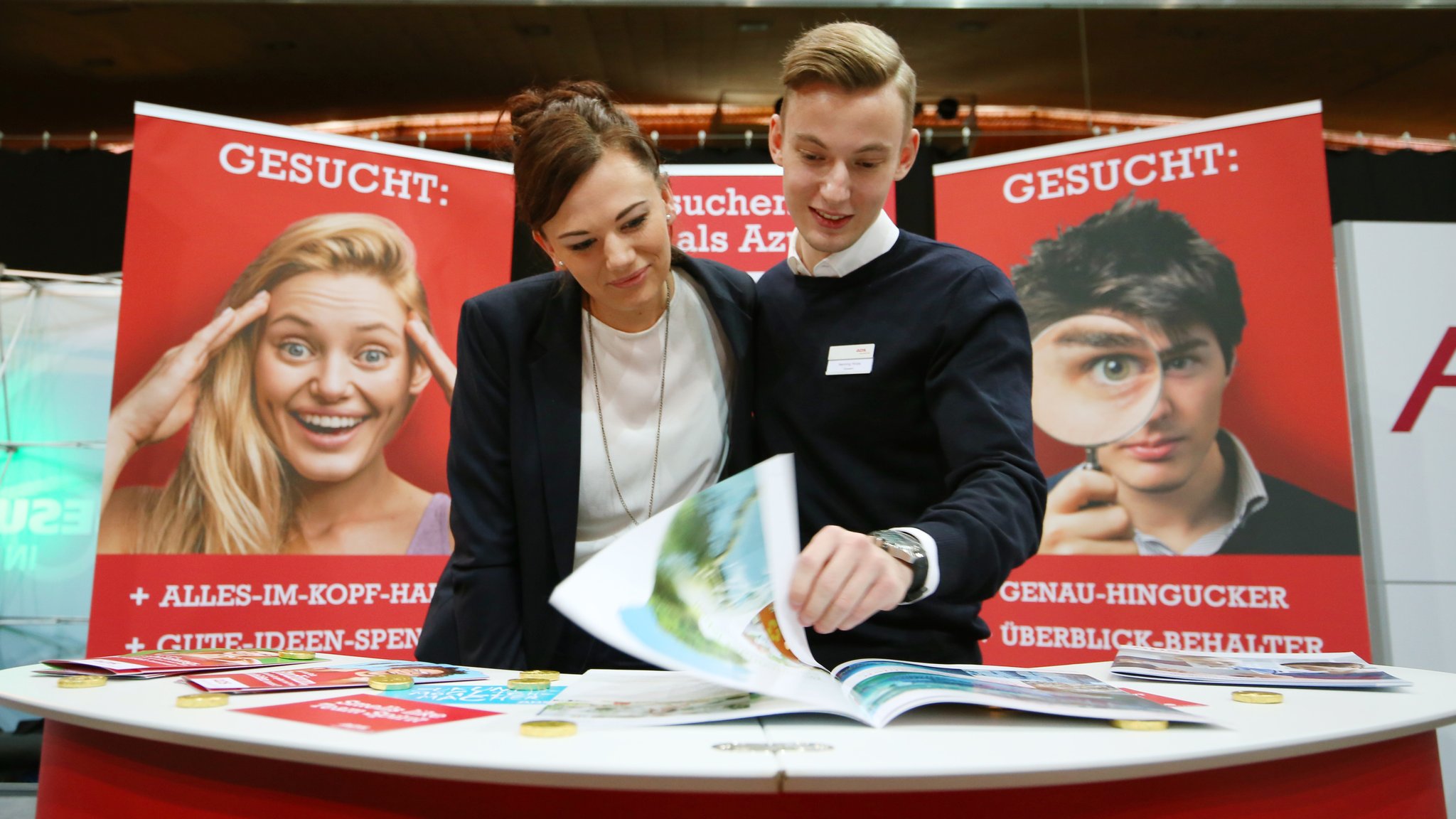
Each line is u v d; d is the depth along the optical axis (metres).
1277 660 1.17
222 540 2.86
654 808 0.57
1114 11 4.48
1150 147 3.01
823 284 1.42
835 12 4.47
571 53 4.93
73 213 4.16
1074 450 3.03
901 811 0.57
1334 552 2.79
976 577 0.92
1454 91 5.32
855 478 1.35
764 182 3.16
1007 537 0.98
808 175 1.26
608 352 1.47
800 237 1.43
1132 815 0.60
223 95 5.43
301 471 2.94
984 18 4.55
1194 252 2.96
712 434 1.49
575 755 0.59
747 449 1.45
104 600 2.77
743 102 5.50
